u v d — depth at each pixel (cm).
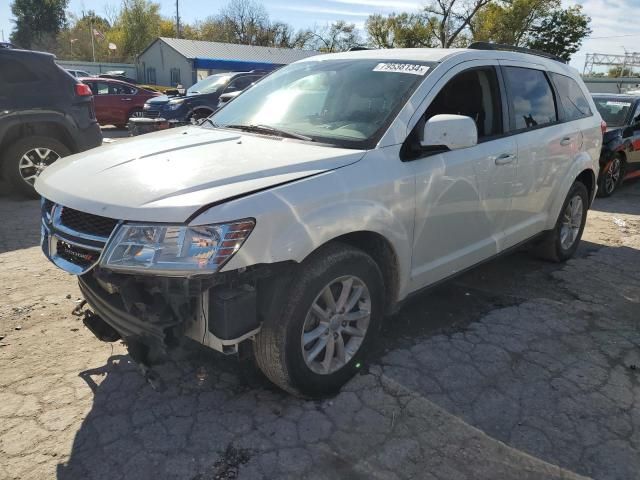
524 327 379
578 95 496
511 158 379
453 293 434
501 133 380
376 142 298
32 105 680
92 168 279
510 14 4047
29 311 381
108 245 232
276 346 259
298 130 328
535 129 414
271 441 257
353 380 306
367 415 277
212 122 385
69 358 324
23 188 698
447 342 354
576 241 521
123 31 6091
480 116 368
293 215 246
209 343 243
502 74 389
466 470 243
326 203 260
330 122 326
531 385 308
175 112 1296
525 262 514
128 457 245
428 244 328
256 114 369
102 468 238
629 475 242
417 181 306
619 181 859
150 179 252
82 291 280
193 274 224
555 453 254
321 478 236
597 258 534
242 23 6625
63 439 255
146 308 238
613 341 363
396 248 301
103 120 1653
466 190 343
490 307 411
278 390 296
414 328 372
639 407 291
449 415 279
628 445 261
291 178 256
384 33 4428
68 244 256
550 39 4450
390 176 291
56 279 439
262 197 240
